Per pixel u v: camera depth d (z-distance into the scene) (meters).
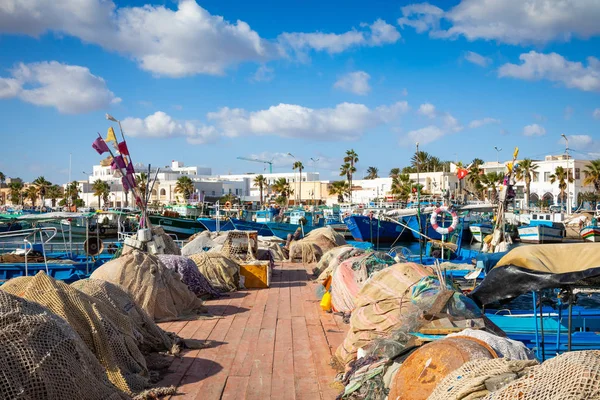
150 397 5.46
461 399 3.45
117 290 7.04
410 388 4.12
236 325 9.03
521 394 3.02
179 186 82.00
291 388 5.94
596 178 62.97
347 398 5.09
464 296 6.03
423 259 17.42
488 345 4.28
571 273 5.14
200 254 13.06
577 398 2.75
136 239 13.12
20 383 3.99
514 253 5.93
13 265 14.27
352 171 81.44
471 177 67.94
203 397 5.64
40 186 95.75
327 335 8.34
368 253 10.92
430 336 5.09
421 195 57.75
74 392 4.33
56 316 4.86
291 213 52.75
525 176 66.00
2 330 4.16
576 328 9.12
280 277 15.38
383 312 6.55
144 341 6.94
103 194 83.06
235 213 56.47
